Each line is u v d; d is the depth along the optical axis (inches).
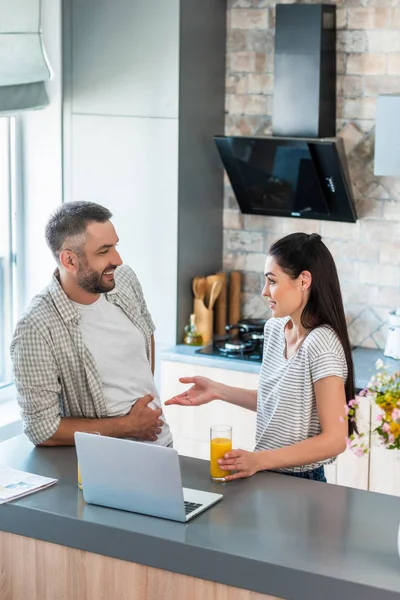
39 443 118.2
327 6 173.2
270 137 176.6
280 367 116.8
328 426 108.2
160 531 94.4
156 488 96.4
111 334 123.3
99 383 120.6
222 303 194.1
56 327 117.0
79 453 99.9
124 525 95.9
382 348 186.2
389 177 180.4
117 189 187.2
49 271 191.8
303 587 86.3
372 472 163.2
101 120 186.5
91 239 115.3
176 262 184.2
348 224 185.9
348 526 96.0
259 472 110.8
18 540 102.5
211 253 196.5
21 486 105.7
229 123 195.0
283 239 113.7
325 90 176.2
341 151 177.2
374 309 186.1
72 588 100.2
